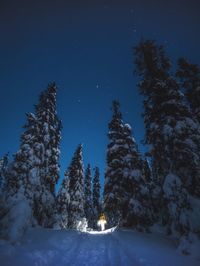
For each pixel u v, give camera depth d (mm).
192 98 19750
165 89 17328
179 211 13391
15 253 10305
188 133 15094
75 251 12672
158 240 15602
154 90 17828
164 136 15539
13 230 12352
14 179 20812
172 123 15914
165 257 11391
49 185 25047
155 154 16781
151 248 13117
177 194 13750
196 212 12992
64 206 36062
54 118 26391
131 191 21734
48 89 26953
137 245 13773
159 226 19016
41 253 10945
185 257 11492
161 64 18984
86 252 12555
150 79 18531
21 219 12969
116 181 23250
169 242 15000
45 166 24000
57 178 26047
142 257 11203
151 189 21359
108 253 12328
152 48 19375
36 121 24172
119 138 25750
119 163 23875
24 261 9523
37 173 21516
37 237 14344
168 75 18297
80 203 36875
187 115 16328
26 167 21203
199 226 12594
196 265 10430
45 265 9758
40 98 26344
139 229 19203
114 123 26984
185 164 14539
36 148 22500
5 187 20953
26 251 10820
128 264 10227
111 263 10477
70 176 39062
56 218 29094
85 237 16797
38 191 21672
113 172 23594
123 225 20984
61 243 13945
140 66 19312
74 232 18000
